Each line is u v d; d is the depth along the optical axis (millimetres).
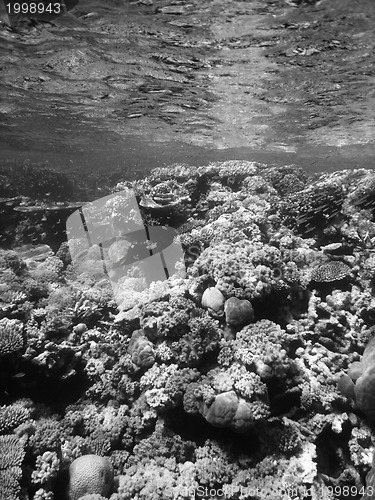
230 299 1853
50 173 5172
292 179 3479
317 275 2213
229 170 3408
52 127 6059
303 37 2508
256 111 4441
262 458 1582
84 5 2191
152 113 4754
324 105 4082
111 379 1873
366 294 2143
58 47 2836
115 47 2795
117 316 2102
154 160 11586
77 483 1446
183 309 1861
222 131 5723
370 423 1717
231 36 2523
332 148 7164
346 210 2826
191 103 4207
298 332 1974
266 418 1612
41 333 1796
